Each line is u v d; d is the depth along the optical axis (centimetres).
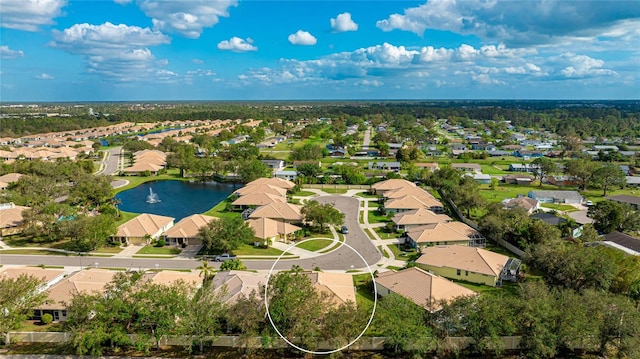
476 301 4675
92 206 10825
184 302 4647
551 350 4191
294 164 17262
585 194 13012
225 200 12056
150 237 8156
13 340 4691
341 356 4538
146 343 4441
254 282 5838
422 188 13450
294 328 4447
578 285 5725
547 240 7138
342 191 13188
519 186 14300
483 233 8638
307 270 6869
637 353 4100
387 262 7350
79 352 4297
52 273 6250
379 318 4591
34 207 8862
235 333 4956
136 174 15762
